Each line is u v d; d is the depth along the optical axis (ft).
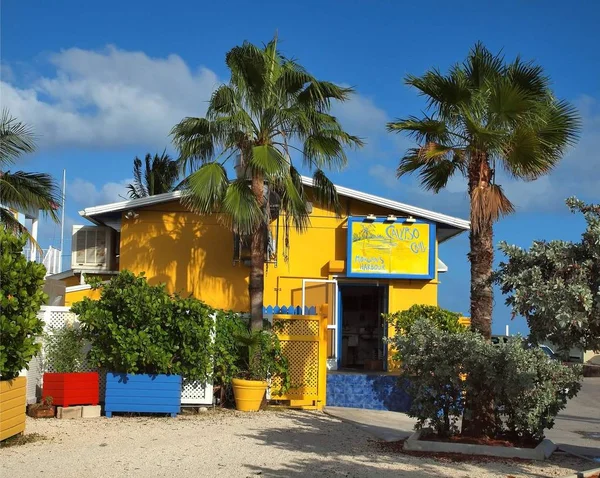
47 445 31.65
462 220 59.88
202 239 59.72
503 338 35.96
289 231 60.08
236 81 48.29
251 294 47.93
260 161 45.42
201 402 44.68
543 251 24.76
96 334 42.34
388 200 59.31
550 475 28.02
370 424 41.32
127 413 41.78
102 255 64.75
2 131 58.54
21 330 31.55
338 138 49.57
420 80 36.65
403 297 60.08
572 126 36.63
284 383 47.55
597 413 56.18
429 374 33.94
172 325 42.22
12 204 60.29
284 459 29.81
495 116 36.04
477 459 31.01
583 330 23.43
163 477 25.86
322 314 48.47
